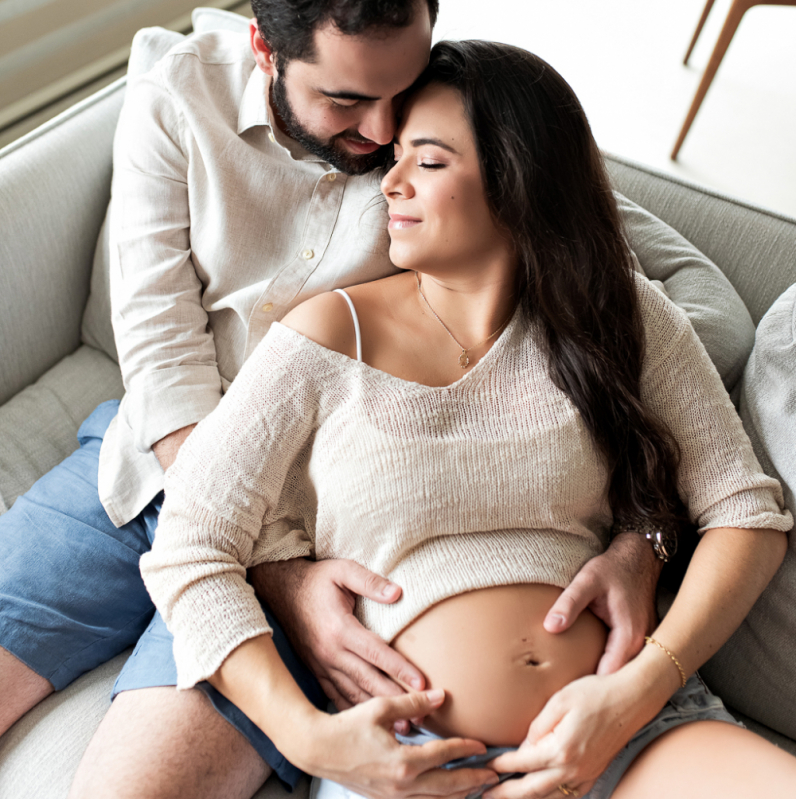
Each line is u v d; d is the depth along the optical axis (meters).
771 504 0.99
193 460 0.94
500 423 0.94
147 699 0.92
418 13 0.84
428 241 0.92
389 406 0.92
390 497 0.92
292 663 0.99
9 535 1.11
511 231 0.93
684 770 0.84
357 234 1.12
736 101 3.28
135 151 1.16
